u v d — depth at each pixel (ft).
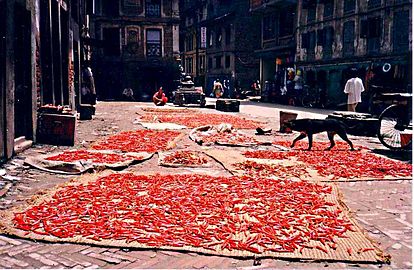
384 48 84.38
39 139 34.60
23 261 12.37
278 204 17.69
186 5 201.36
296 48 114.01
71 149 32.48
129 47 129.59
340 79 96.99
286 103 112.98
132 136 39.93
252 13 134.92
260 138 41.04
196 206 17.13
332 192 20.26
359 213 17.43
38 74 35.73
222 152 31.37
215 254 12.85
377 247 13.48
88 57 105.91
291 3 115.03
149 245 13.34
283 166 26.71
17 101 32.19
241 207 17.29
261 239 13.84
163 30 131.54
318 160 29.01
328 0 100.17
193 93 95.14
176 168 26.03
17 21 31.76
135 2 129.29
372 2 87.35
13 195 19.15
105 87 129.59
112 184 20.75
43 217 15.65
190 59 197.88
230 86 157.48
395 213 17.46
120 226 14.76
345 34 95.55
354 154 31.96
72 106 57.77
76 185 20.59
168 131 45.01
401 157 31.58
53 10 46.29
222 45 164.25
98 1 127.03
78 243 13.56
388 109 34.58
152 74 132.36
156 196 18.47
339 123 33.81
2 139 26.16
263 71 136.67
